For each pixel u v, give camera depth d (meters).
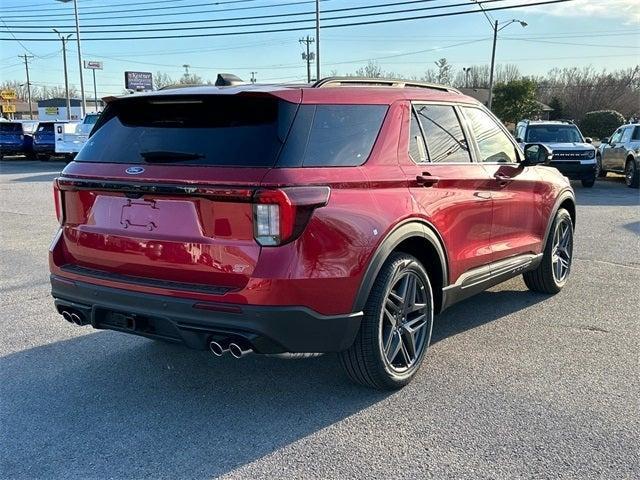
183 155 3.39
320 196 3.25
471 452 3.19
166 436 3.39
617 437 3.34
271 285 3.14
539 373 4.20
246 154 3.26
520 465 3.07
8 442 3.33
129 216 3.52
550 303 5.86
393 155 3.82
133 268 3.55
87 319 3.76
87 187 3.64
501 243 5.01
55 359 4.49
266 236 3.14
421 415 3.60
